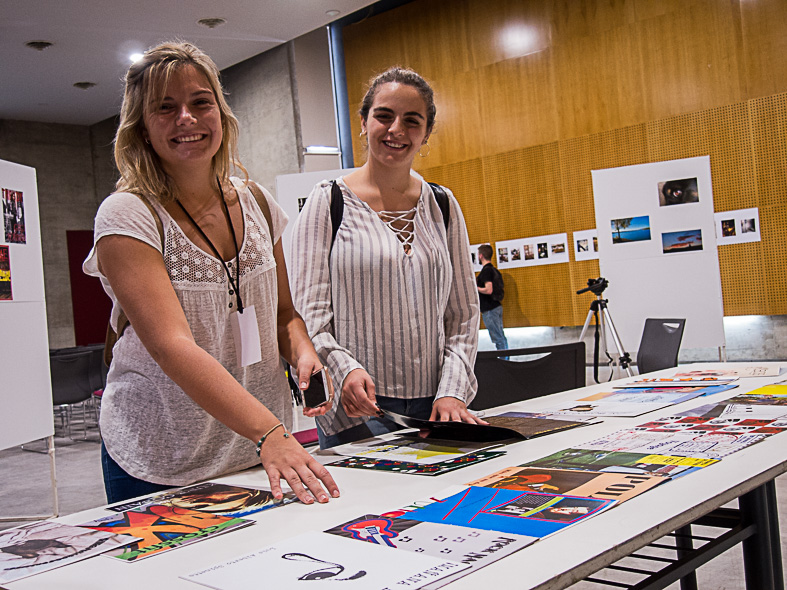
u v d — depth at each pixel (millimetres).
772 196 7809
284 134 10148
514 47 9578
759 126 7840
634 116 8695
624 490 1039
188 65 1344
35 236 4109
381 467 1347
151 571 868
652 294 7027
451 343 1937
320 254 1831
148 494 1295
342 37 11180
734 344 8242
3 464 6141
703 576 2641
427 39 10289
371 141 1825
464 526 929
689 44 8242
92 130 13094
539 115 9445
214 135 1364
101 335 13148
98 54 9195
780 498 3322
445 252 1921
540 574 749
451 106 10203
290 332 1589
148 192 1338
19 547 994
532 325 9672
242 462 1454
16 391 3902
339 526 981
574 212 9219
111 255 1270
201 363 1227
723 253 8156
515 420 1744
